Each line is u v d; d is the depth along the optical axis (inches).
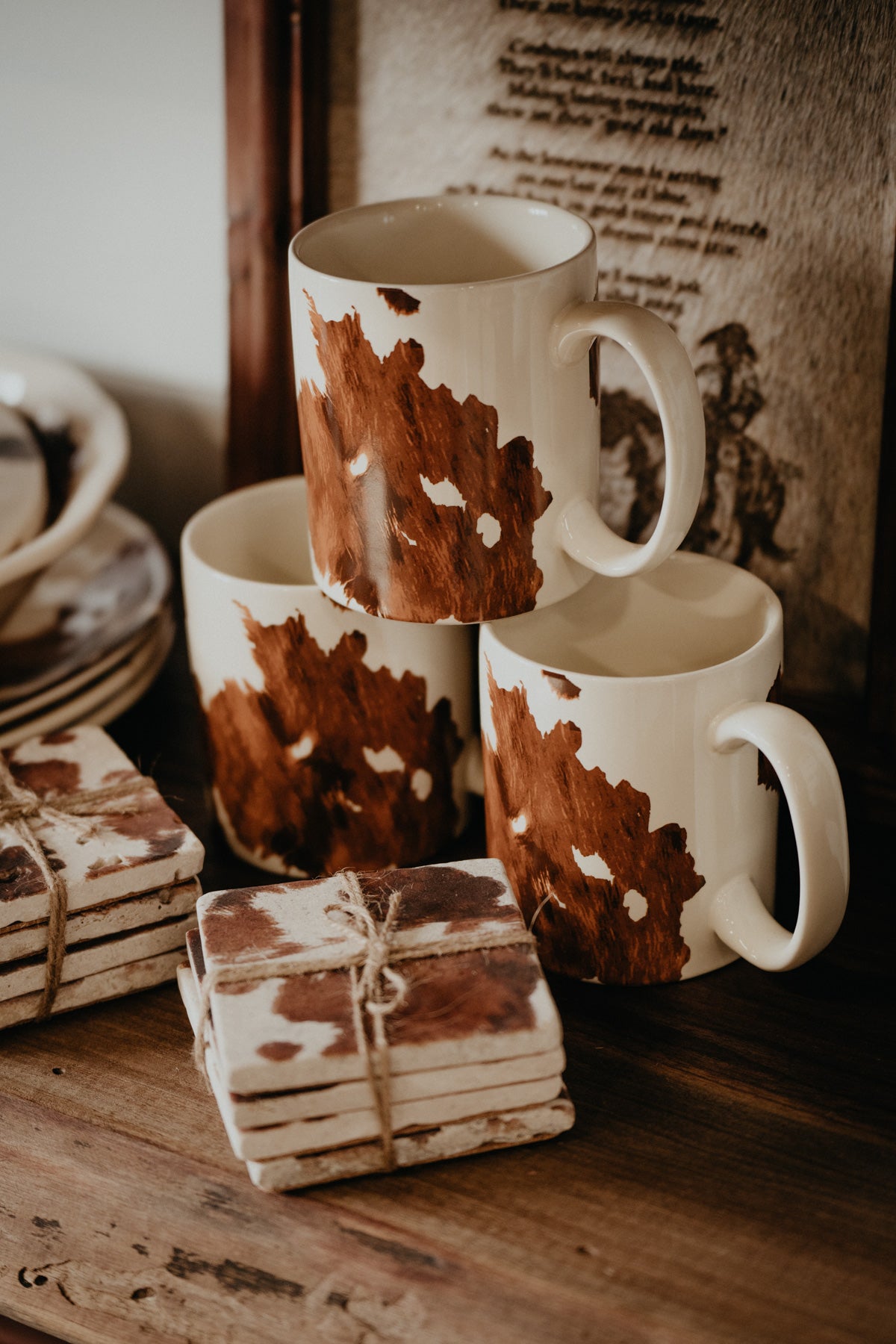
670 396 16.3
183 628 28.7
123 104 25.7
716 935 19.0
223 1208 16.3
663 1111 17.4
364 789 20.7
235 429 26.5
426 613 18.2
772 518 22.4
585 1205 16.2
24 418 26.7
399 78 22.8
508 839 19.2
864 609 22.1
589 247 17.4
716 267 21.4
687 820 17.9
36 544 22.6
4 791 20.0
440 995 16.3
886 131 19.6
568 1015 18.9
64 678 23.4
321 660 19.7
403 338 16.5
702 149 20.9
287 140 23.8
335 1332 14.9
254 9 22.9
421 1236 15.9
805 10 19.5
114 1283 15.5
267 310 25.1
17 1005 18.6
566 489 18.1
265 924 17.4
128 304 27.6
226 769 21.3
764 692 18.0
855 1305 15.0
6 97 26.7
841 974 19.6
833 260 20.5
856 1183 16.4
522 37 21.7
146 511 29.4
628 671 21.4
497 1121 16.5
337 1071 15.5
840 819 16.7
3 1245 15.9
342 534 18.2
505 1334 14.8
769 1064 18.1
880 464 20.7
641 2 20.6
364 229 19.2
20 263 28.4
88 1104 17.8
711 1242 15.7
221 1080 16.1
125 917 18.8
